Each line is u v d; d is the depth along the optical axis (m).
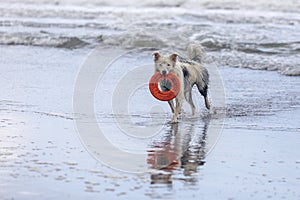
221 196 7.70
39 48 26.69
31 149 10.02
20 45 27.84
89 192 7.73
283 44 25.73
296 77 19.31
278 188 8.10
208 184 8.21
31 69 20.20
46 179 8.27
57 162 9.20
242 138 11.28
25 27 33.59
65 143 10.53
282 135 11.58
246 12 40.72
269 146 10.65
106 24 33.59
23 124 12.12
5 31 31.30
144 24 31.91
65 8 44.12
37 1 48.75
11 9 41.91
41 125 12.07
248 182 8.36
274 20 35.00
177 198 7.56
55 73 19.31
